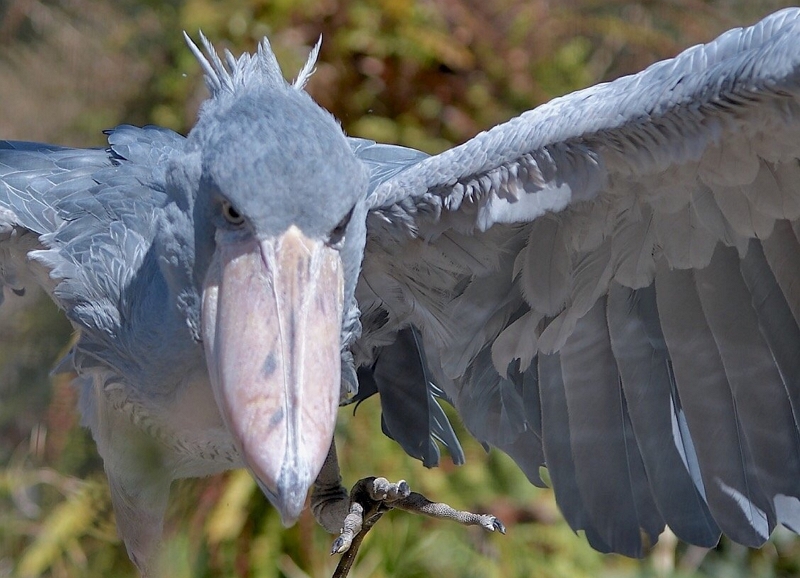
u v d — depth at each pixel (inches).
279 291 194.9
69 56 519.2
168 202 216.1
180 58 493.4
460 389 270.4
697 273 235.8
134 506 274.2
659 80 206.5
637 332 247.3
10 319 466.0
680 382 245.6
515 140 221.3
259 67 217.2
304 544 433.1
